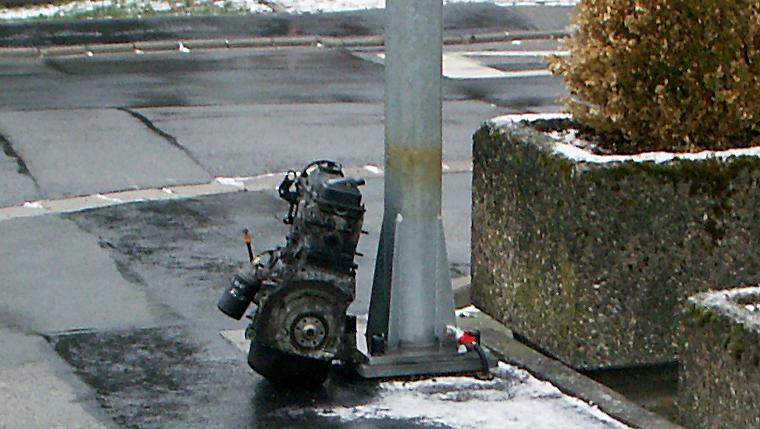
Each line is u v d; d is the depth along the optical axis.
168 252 12.33
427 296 9.02
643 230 9.14
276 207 13.98
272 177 15.34
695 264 9.24
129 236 12.85
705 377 7.91
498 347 9.53
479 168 10.22
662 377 9.35
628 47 9.63
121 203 14.10
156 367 9.35
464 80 22.48
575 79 10.03
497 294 10.08
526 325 9.71
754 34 9.67
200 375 9.18
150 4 30.23
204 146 16.86
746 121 9.71
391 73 8.84
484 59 25.11
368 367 8.92
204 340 9.92
